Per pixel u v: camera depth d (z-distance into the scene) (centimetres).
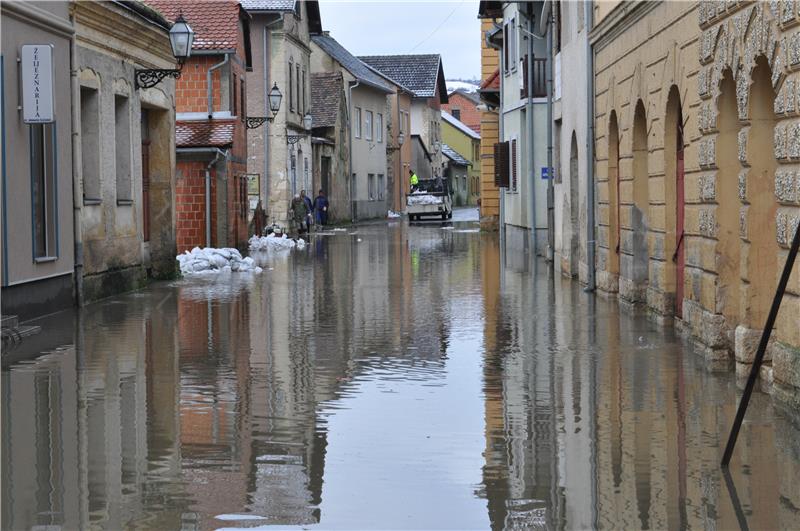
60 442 1129
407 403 1330
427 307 2425
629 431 1165
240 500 916
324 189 8044
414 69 12306
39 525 850
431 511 884
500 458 1054
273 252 4662
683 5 1822
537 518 863
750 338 1450
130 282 2867
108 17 2616
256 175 6009
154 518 867
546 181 4328
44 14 2209
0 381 1495
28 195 2144
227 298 2648
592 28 2756
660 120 2045
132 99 2891
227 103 4488
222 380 1500
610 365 1600
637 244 2323
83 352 1762
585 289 2777
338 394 1394
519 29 4578
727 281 1591
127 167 2878
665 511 878
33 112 2088
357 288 2909
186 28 2883
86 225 2525
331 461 1046
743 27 1450
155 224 3241
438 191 8869
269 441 1133
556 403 1322
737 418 1021
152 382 1485
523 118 4588
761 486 947
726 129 1598
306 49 7062
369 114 9519
